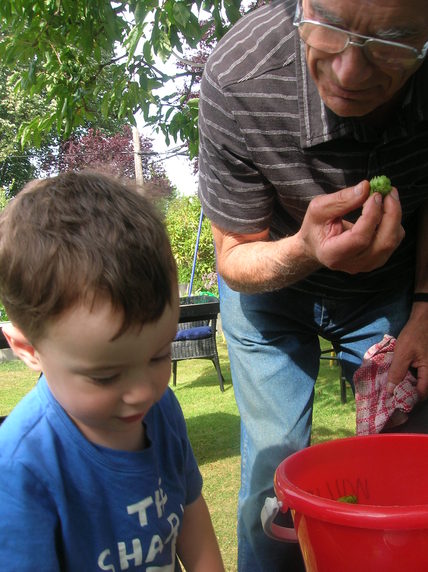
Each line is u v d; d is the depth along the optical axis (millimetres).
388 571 1116
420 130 1535
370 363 1815
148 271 903
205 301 5391
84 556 1034
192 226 9992
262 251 1635
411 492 1491
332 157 1563
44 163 21438
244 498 1850
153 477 1110
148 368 938
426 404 1821
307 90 1507
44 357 936
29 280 890
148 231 949
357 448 1493
